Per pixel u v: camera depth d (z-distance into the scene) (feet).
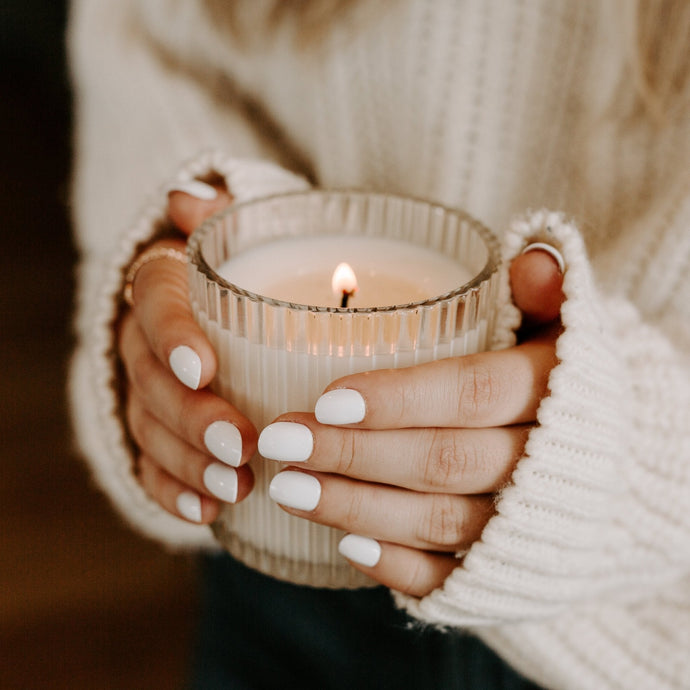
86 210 1.98
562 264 1.21
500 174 1.73
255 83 1.99
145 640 2.72
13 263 4.45
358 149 1.90
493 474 1.18
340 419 1.12
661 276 1.48
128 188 1.92
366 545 1.23
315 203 1.35
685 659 1.45
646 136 1.54
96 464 1.71
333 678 1.79
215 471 1.23
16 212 4.88
